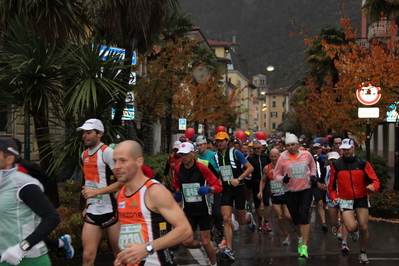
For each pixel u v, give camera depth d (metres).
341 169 7.55
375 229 10.66
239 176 7.75
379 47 11.30
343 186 7.53
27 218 3.52
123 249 3.38
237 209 8.15
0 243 3.50
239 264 7.32
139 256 3.18
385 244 8.93
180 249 8.48
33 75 7.84
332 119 18.81
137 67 17.41
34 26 8.77
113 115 9.25
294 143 7.82
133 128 9.98
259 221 10.71
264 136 10.93
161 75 17.89
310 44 13.20
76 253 7.22
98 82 7.95
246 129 98.38
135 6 9.14
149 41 10.28
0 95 7.89
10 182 3.49
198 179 6.50
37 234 3.38
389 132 33.16
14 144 3.57
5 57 7.98
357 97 13.45
